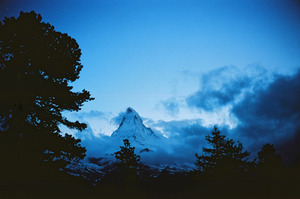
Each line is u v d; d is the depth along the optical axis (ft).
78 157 53.42
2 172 43.65
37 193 45.91
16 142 46.47
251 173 98.78
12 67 51.83
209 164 103.60
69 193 51.49
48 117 53.47
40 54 54.08
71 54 60.64
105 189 94.22
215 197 92.22
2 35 53.01
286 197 86.89
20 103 48.39
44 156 50.96
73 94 57.47
